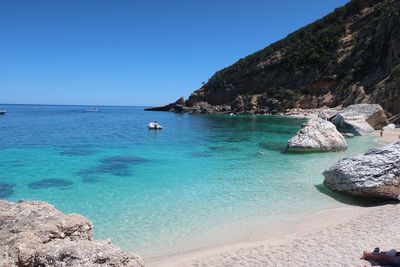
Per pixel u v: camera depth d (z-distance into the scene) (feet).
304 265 27.89
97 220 40.55
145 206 45.62
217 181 58.85
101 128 173.78
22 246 20.77
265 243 33.63
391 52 235.40
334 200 47.78
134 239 35.47
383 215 39.58
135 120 249.96
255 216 41.83
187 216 41.96
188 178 61.21
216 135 135.03
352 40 292.20
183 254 32.07
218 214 42.63
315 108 278.05
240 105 321.11
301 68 306.14
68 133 145.28
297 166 70.95
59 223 23.53
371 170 47.80
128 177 62.18
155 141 116.16
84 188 54.60
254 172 65.67
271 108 301.43
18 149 96.94
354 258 28.58
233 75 353.51
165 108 442.91
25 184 57.06
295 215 42.09
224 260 29.99
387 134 122.72
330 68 287.89
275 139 120.88
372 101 188.75
